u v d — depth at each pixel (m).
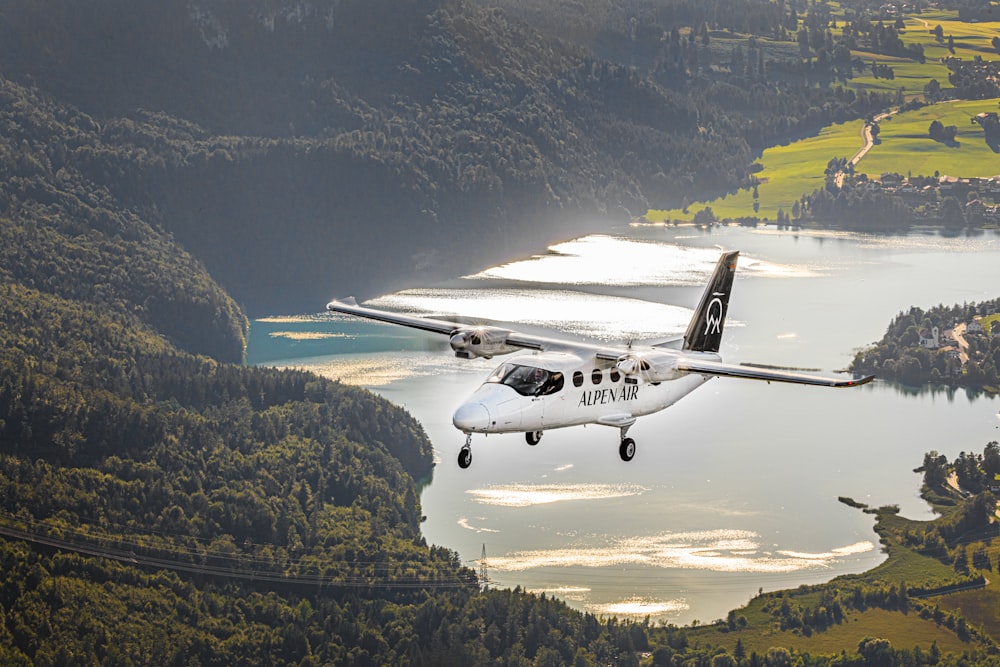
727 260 128.12
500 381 103.50
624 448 111.31
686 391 119.12
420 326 121.25
